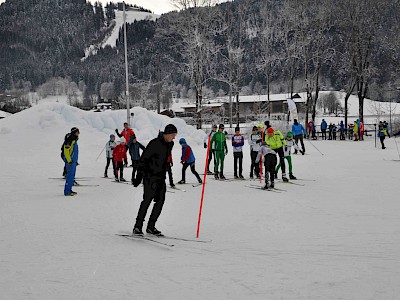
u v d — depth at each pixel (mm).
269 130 12281
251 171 13586
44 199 9500
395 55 40719
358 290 3605
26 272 4098
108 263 4430
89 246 5195
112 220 7070
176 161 19344
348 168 15750
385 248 5184
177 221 7102
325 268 4293
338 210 8070
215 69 42531
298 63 45969
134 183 5953
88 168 17156
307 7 42281
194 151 25125
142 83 60500
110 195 10133
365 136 40938
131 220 7094
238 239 5750
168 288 3664
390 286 3705
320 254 4891
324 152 23766
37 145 24766
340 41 42969
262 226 6660
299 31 43000
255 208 8359
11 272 4102
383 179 12656
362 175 13664
